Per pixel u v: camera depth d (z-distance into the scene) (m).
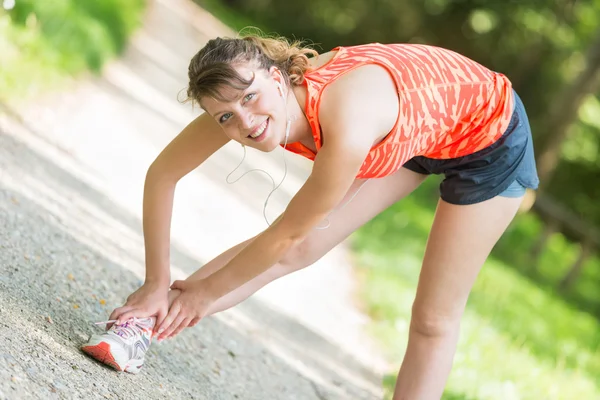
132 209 7.77
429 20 34.00
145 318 4.09
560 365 9.49
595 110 26.02
